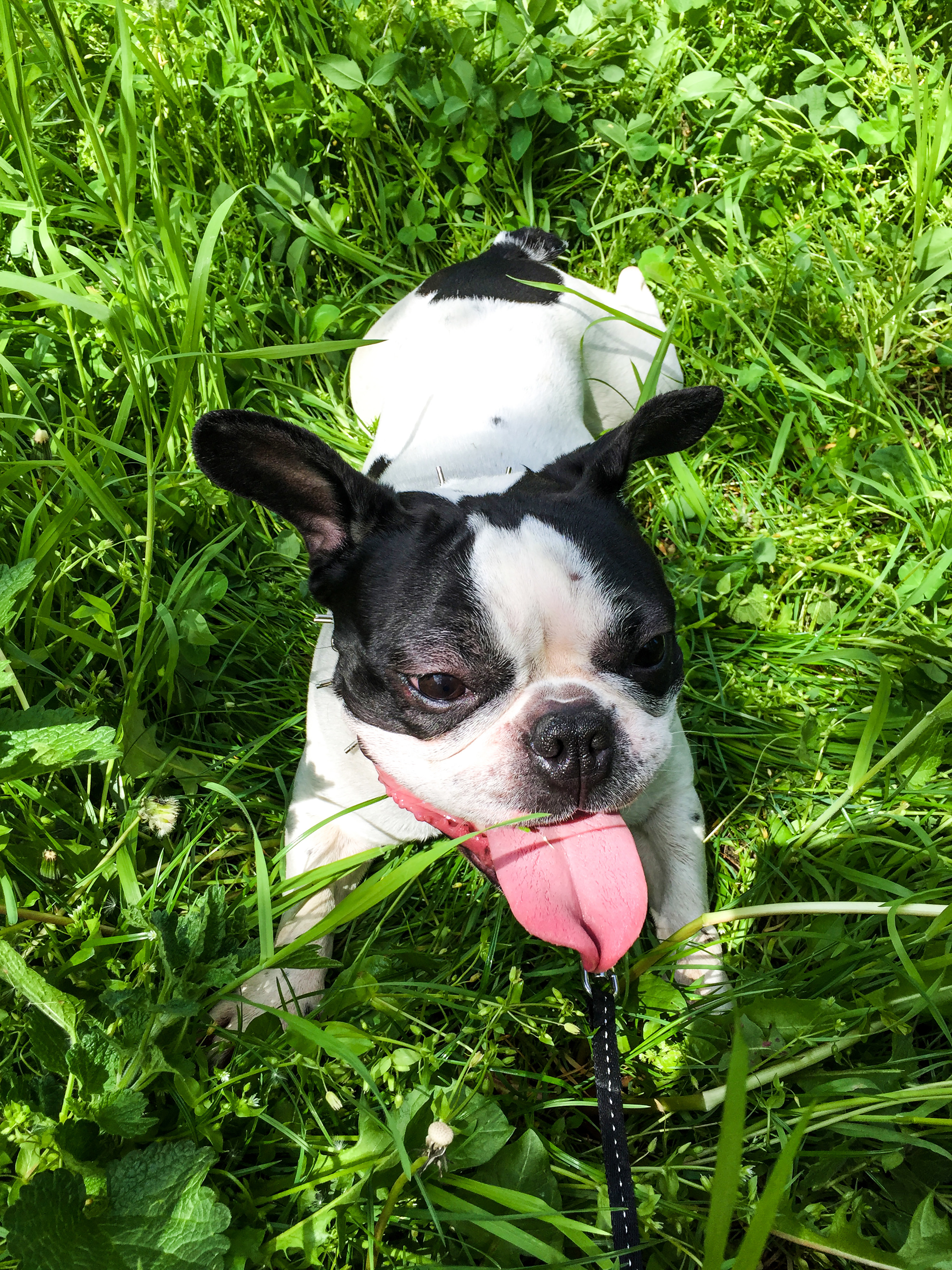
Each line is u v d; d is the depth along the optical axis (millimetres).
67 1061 316
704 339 747
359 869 507
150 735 487
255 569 608
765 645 598
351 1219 348
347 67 729
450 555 397
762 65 812
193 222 638
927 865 493
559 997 410
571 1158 383
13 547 512
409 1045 389
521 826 394
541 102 764
